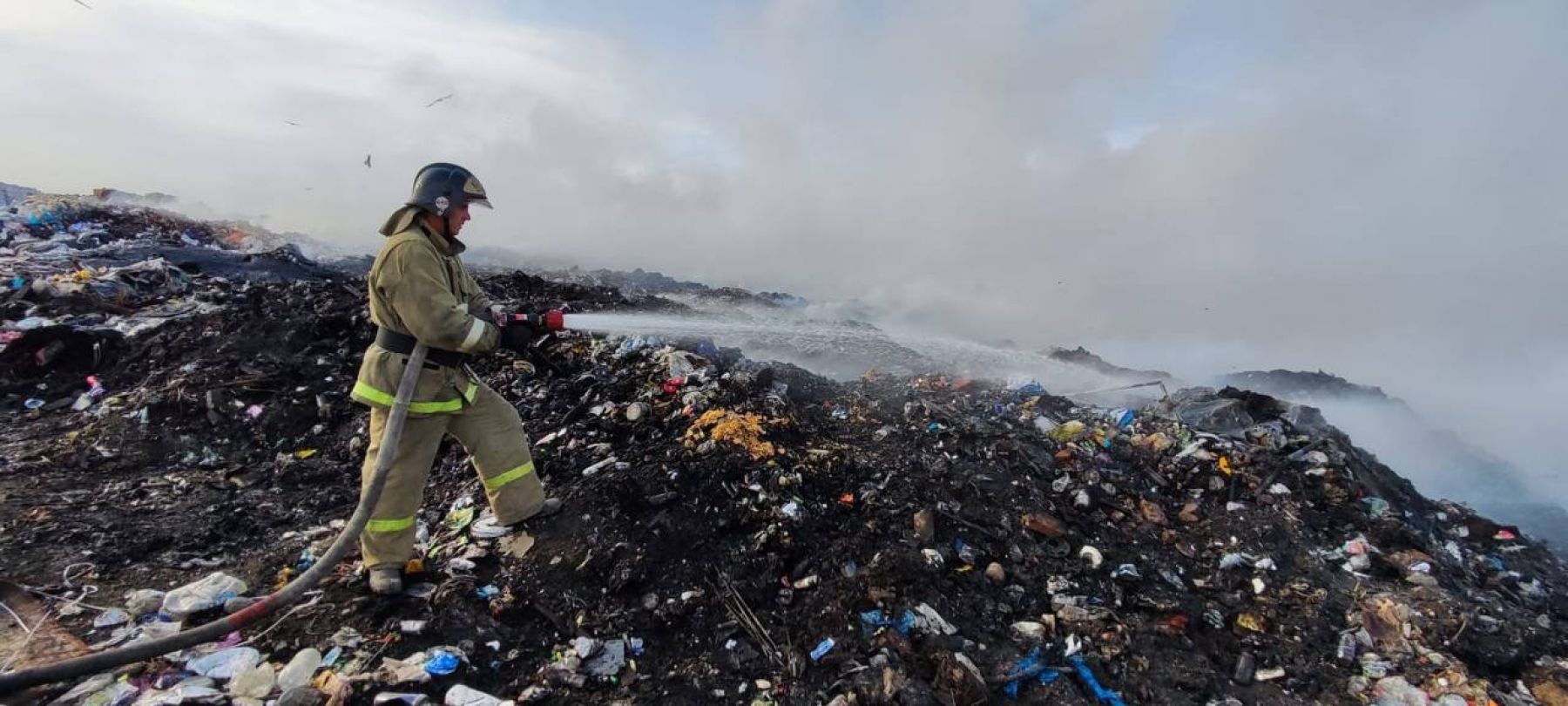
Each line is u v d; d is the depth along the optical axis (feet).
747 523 13.17
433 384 11.10
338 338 21.54
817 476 14.76
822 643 11.15
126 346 20.36
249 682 9.20
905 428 17.76
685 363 19.43
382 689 9.32
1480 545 17.69
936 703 10.25
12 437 16.15
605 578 11.78
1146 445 18.43
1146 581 13.58
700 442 15.10
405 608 10.91
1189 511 15.84
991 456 16.43
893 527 13.73
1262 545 14.82
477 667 10.12
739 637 11.19
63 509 13.12
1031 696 10.78
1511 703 11.28
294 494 14.92
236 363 19.24
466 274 11.98
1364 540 15.26
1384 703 11.28
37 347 19.26
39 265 29.12
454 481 14.85
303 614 10.54
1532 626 13.14
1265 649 12.23
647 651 10.85
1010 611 12.41
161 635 10.14
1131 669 11.52
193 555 12.36
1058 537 14.23
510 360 20.75
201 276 30.45
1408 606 13.01
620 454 15.31
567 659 10.39
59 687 8.90
